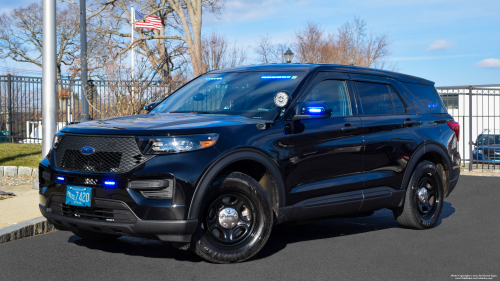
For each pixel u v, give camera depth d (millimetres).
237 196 4395
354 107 5500
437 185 6348
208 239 4285
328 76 5379
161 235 4031
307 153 4852
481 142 16250
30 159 12266
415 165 6094
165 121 4434
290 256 4793
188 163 4074
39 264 4457
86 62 12258
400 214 6098
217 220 4340
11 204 6918
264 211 4477
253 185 4422
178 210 4012
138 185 3996
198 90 5680
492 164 15984
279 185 4645
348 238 5668
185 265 4418
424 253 5008
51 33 8992
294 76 5227
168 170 4016
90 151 4199
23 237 5516
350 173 5281
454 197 9234
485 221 6836
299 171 4801
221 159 4203
